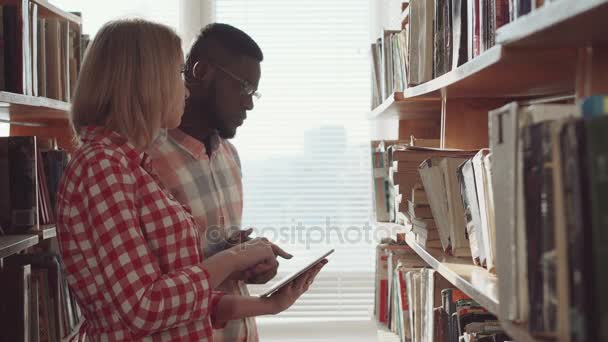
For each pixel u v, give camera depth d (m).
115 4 3.48
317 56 3.53
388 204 2.77
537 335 0.78
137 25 1.34
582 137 0.67
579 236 0.67
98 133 1.30
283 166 3.51
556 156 0.71
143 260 1.23
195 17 3.52
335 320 3.51
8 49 1.96
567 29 0.79
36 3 2.18
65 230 1.29
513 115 0.82
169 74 1.35
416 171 1.83
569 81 1.31
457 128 1.87
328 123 3.52
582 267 0.67
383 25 3.53
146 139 1.34
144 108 1.33
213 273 1.45
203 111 1.83
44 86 2.25
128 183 1.26
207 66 1.80
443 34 1.79
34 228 2.01
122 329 1.27
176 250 1.32
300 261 3.51
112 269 1.21
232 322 1.80
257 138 3.51
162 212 1.31
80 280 1.29
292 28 3.53
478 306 1.61
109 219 1.22
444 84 1.44
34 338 2.02
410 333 2.34
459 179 1.48
